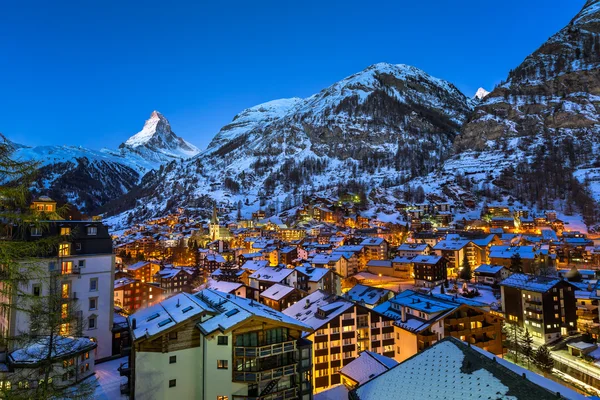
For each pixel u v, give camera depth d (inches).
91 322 1836.9
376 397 1040.8
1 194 611.2
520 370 1067.3
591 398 995.3
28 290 1589.6
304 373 1339.8
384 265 5275.6
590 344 2532.0
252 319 1254.3
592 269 4891.7
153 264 5059.1
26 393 986.7
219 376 1224.2
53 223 1793.8
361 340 2178.9
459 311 2193.7
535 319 2854.3
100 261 1886.1
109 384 1567.4
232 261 5979.3
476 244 5605.3
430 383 977.5
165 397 1226.0
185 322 1270.9
